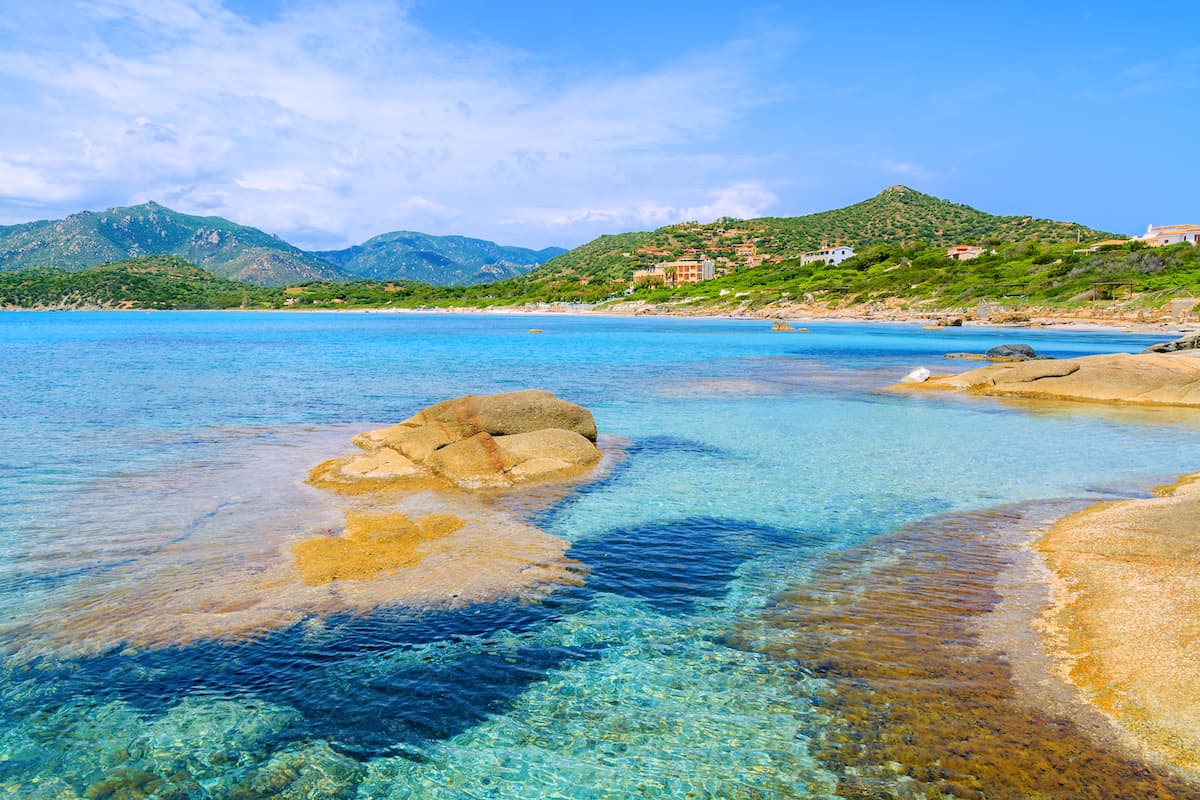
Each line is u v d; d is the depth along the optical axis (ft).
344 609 31.91
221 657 27.86
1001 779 20.18
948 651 27.78
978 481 55.77
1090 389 101.76
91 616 30.91
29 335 305.53
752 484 55.06
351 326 419.95
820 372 143.84
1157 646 26.61
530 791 20.77
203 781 21.26
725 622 31.07
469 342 256.11
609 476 57.52
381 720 24.20
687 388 116.37
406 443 58.80
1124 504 47.09
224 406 93.81
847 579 35.86
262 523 43.80
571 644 29.22
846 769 21.08
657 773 21.42
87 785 21.03
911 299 404.77
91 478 55.01
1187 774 20.02
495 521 45.01
